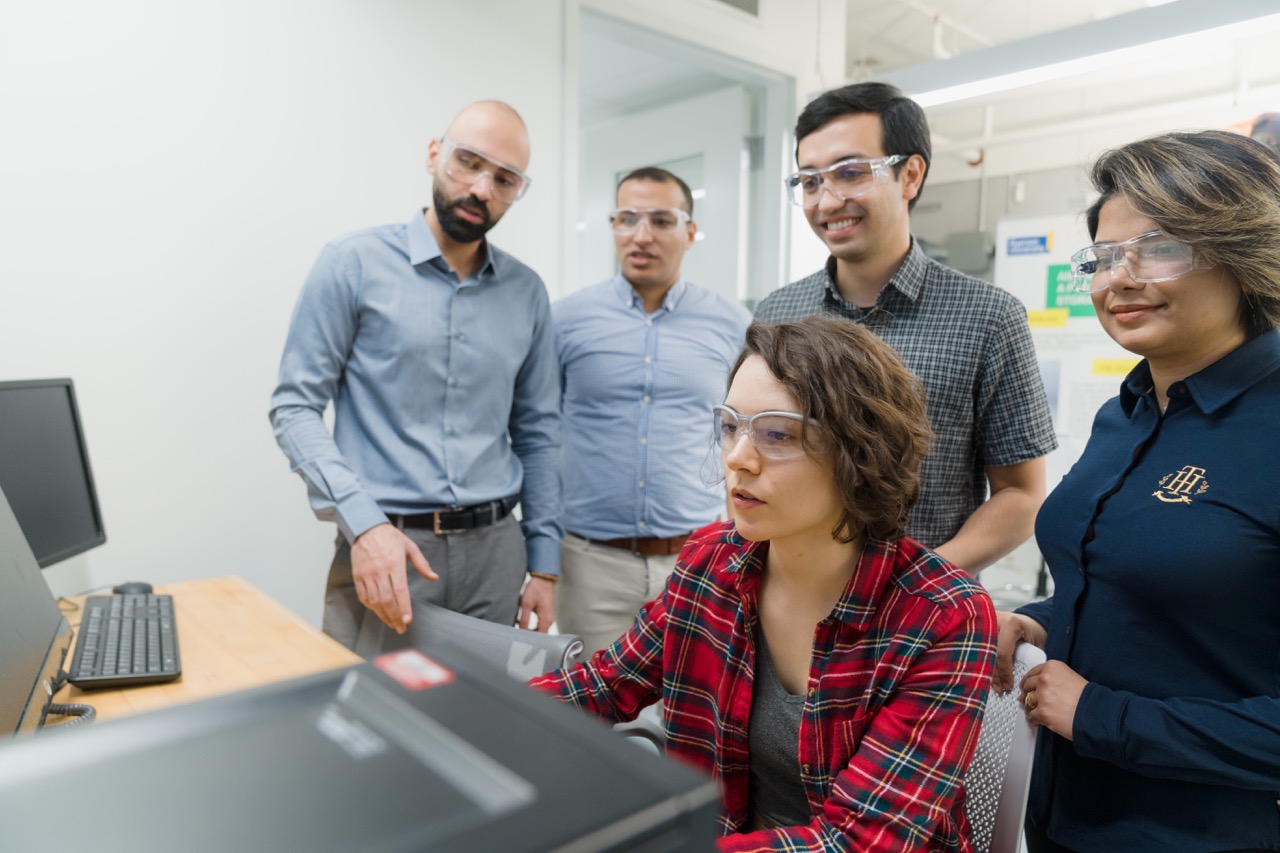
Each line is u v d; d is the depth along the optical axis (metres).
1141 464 0.96
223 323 1.99
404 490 1.66
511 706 0.37
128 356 1.86
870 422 0.80
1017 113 5.32
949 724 0.80
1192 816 0.88
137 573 1.90
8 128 1.68
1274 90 3.98
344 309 1.62
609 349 2.13
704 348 2.16
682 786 0.31
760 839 0.77
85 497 1.66
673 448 2.11
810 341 0.81
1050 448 1.49
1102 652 0.96
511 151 1.63
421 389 1.67
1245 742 0.80
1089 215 1.03
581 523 2.16
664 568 2.13
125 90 1.81
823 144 1.48
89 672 1.15
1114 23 2.06
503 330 1.78
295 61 2.05
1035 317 3.42
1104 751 0.88
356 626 1.63
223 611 1.56
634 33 2.85
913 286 1.53
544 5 2.51
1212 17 1.90
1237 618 0.86
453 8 2.32
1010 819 0.94
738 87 3.40
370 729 0.35
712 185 3.57
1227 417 0.89
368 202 2.21
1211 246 0.85
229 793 0.29
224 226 1.98
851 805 0.78
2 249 1.69
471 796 0.30
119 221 1.83
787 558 0.90
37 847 0.26
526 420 1.93
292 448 1.55
